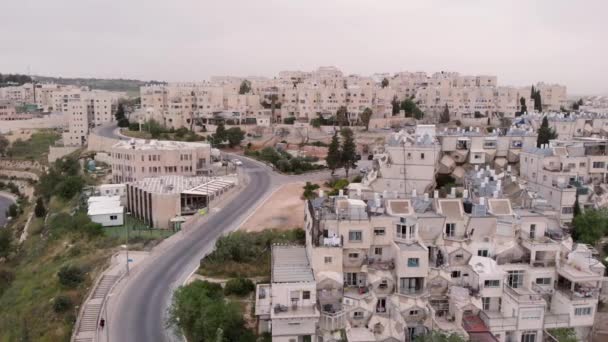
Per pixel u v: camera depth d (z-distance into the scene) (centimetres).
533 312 6297
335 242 6419
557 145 11362
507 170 11512
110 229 10525
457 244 6831
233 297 6981
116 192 12550
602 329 6688
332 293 6272
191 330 6231
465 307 6272
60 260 9269
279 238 8388
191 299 6338
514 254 6981
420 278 6362
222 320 5969
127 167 13588
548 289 6838
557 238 7300
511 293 6494
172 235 9575
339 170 15075
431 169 10612
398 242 6606
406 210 6975
